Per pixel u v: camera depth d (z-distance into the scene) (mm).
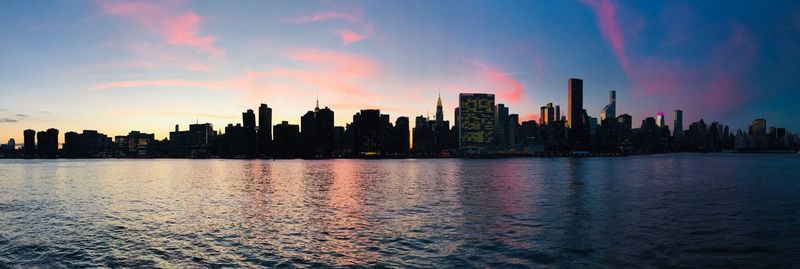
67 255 45562
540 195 102250
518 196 100062
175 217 70062
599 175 187875
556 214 70312
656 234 53625
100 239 52812
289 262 42625
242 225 61938
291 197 101438
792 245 48031
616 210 75000
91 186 139000
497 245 48000
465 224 61125
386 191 115250
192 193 113250
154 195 108125
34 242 51344
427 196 100938
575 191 112625
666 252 44969
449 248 46906
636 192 109312
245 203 89500
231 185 141625
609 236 52438
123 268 41312
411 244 48875
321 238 52562
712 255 44031
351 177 186375
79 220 67250
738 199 92250
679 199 92562
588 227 58406
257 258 44094
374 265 41219
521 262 41562
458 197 98312
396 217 68125
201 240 52000
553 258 42875
